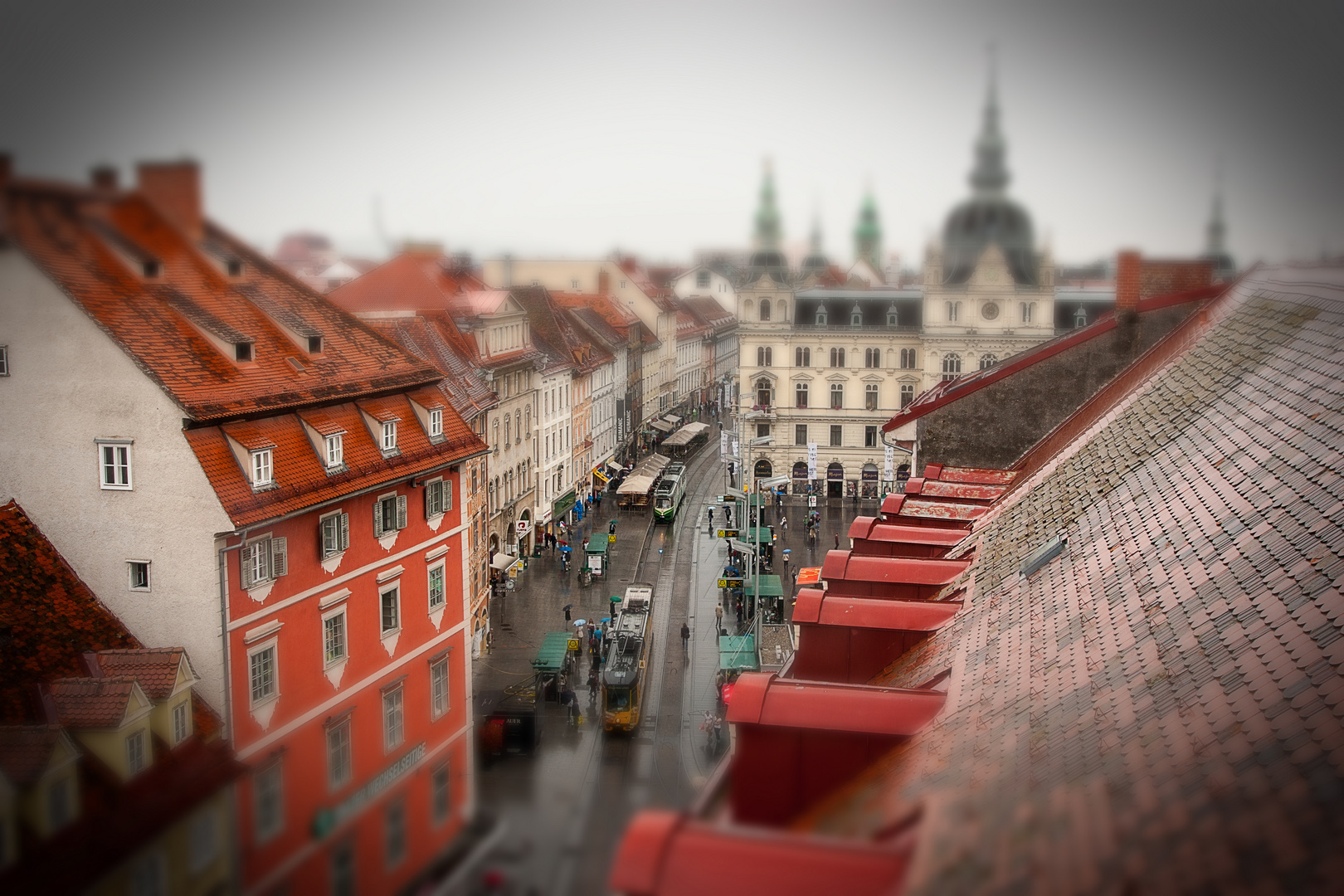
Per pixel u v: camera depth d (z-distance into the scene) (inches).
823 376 3703.3
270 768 771.4
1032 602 538.6
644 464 3799.2
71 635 875.4
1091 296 3570.4
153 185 690.2
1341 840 200.1
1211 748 266.2
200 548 916.0
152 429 917.8
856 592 757.3
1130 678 352.8
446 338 2260.1
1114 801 257.9
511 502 2578.7
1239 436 572.7
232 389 977.5
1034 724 350.9
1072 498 716.0
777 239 4104.3
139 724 753.6
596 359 3654.0
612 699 1263.5
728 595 2342.5
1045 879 230.8
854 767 440.1
